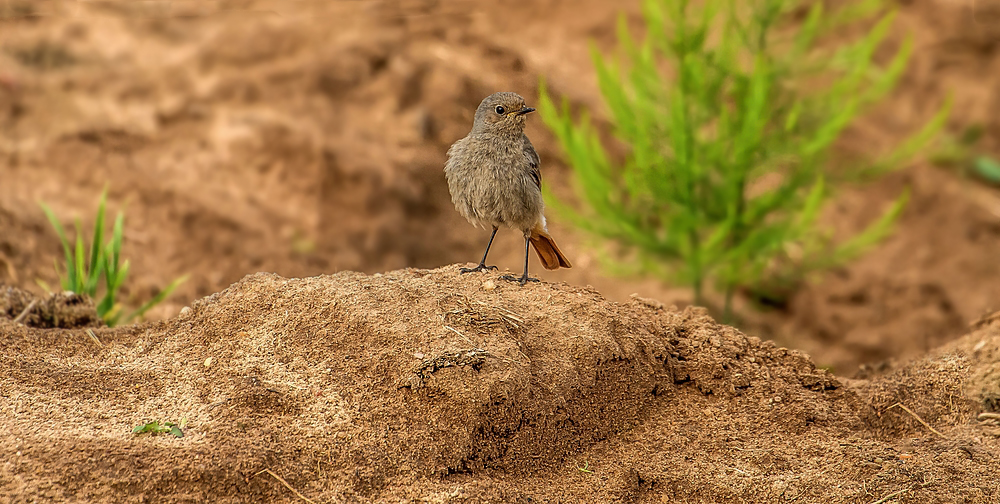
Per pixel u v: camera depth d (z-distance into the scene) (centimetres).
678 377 778
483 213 910
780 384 776
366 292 741
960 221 1766
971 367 802
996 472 658
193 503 561
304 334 709
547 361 703
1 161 1534
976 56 2069
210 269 1405
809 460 686
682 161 1255
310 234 1499
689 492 656
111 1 1912
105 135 1616
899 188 1844
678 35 1274
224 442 598
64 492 550
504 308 749
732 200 1299
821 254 1436
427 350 670
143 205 1495
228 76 1742
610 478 655
